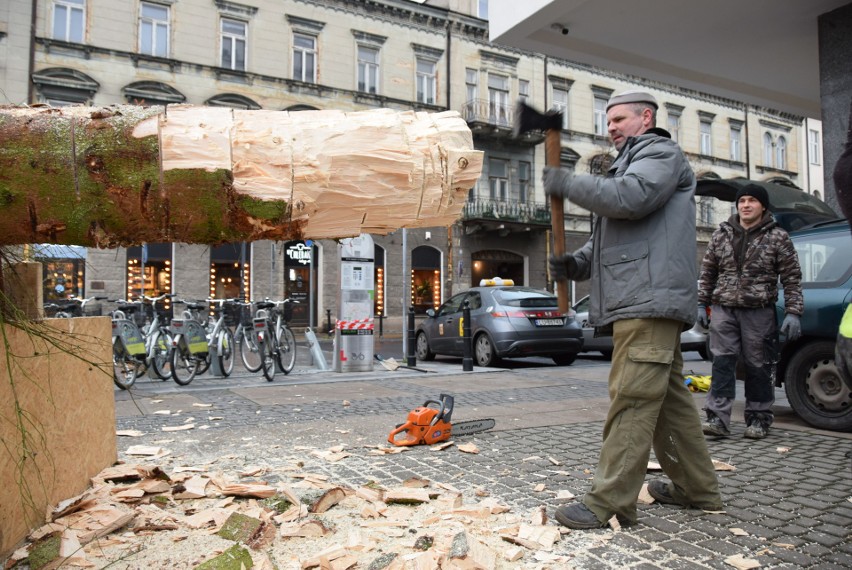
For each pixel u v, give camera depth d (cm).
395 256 2364
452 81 2448
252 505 258
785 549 221
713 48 864
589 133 2736
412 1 2356
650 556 213
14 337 219
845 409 448
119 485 280
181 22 1994
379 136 207
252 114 208
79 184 188
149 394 641
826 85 737
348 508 259
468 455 366
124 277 1891
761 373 428
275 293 2136
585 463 347
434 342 1149
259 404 568
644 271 237
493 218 2420
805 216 605
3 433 209
